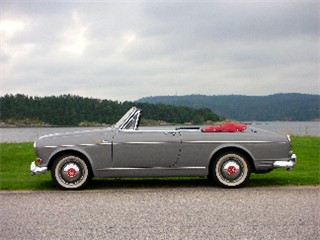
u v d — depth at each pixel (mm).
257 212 5938
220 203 6586
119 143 8016
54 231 5125
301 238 4715
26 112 156750
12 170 11234
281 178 8914
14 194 7551
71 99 149500
